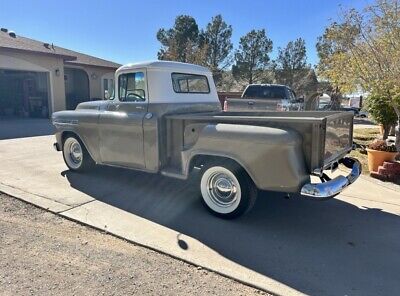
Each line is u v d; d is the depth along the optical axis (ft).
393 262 9.66
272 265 9.41
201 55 90.68
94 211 13.07
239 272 9.02
